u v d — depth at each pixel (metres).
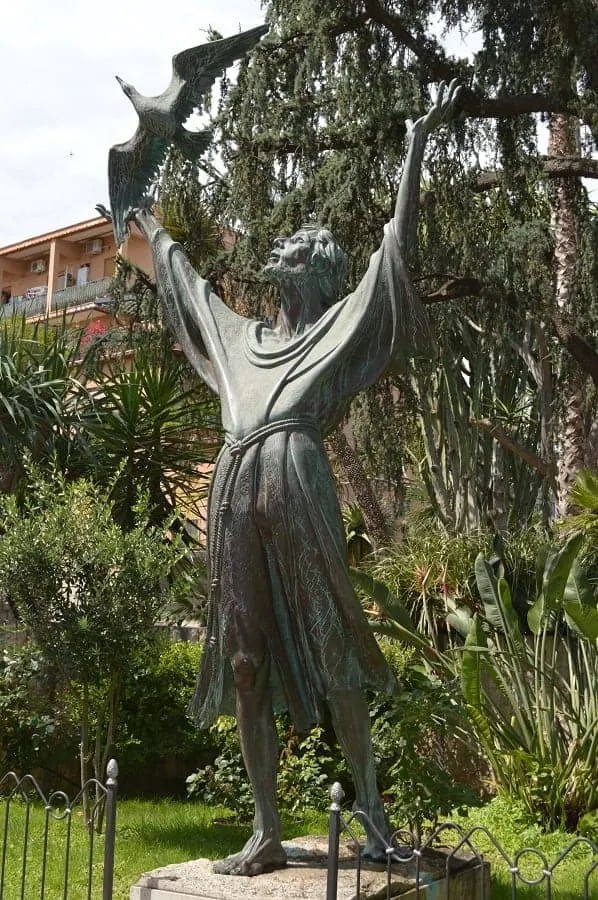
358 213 12.59
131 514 10.99
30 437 10.38
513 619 9.27
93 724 9.12
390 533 16.09
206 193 13.44
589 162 13.69
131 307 13.57
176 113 6.07
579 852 7.95
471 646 8.78
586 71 12.35
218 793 8.59
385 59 12.71
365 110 12.66
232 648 5.27
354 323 5.35
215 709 5.48
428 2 12.76
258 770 5.29
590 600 9.21
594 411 17.20
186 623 12.68
